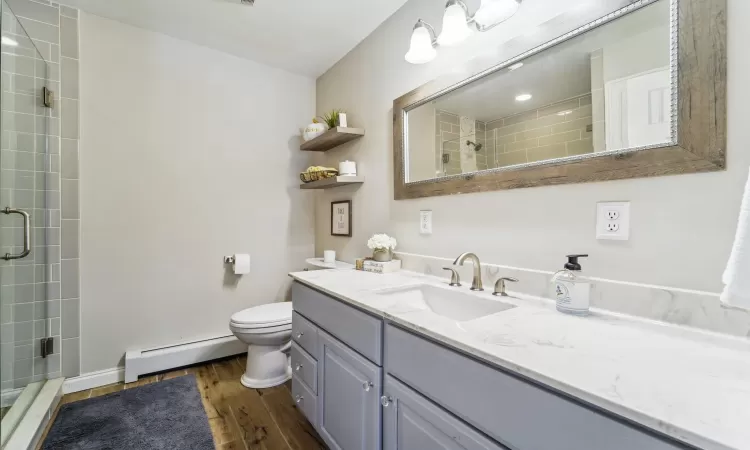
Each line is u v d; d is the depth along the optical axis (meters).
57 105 1.89
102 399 1.86
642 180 0.92
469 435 0.74
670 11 0.85
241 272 2.39
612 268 0.98
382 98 1.97
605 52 0.98
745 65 0.76
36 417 1.58
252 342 2.00
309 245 2.79
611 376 0.58
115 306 2.07
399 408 0.98
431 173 1.59
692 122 0.82
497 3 1.13
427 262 1.62
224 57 2.41
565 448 0.57
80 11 1.95
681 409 0.48
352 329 1.20
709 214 0.81
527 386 0.63
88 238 1.99
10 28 1.53
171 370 2.21
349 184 2.29
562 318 0.93
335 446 1.30
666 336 0.78
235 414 1.74
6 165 1.53
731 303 0.61
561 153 1.09
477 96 1.37
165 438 1.54
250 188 2.53
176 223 2.27
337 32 2.09
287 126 2.68
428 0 1.63
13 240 1.59
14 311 1.61
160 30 2.15
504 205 1.29
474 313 1.20
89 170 1.99
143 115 2.15
